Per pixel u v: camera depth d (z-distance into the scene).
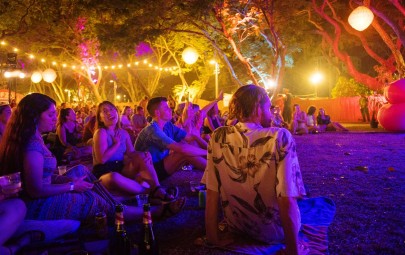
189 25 22.41
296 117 18.30
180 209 4.56
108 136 5.40
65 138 9.51
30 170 3.65
